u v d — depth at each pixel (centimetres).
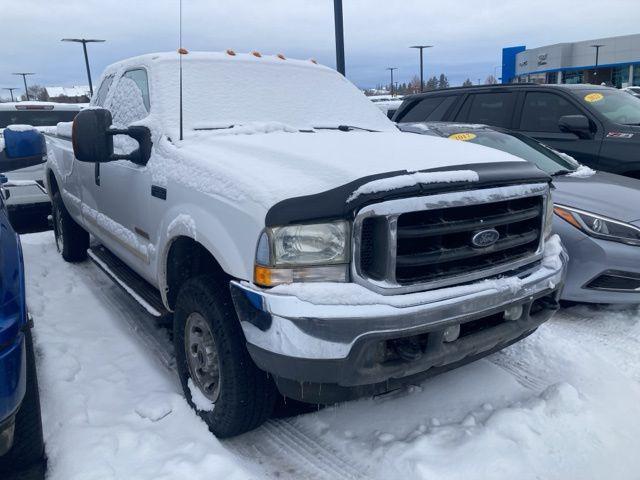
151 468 267
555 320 463
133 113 407
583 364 378
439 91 827
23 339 232
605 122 654
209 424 300
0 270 228
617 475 270
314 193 250
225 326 279
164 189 332
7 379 217
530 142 593
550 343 405
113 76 468
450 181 258
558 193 481
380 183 244
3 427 220
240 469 266
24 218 775
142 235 371
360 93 478
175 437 292
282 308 241
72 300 488
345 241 247
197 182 300
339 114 431
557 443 288
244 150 313
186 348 319
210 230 278
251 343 255
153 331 434
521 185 289
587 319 464
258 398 283
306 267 246
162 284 341
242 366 277
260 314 249
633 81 4641
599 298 450
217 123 371
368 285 247
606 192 479
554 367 374
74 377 352
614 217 444
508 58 5856
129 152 391
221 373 283
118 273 450
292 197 250
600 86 734
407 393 337
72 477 260
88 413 312
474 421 304
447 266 269
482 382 347
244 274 257
